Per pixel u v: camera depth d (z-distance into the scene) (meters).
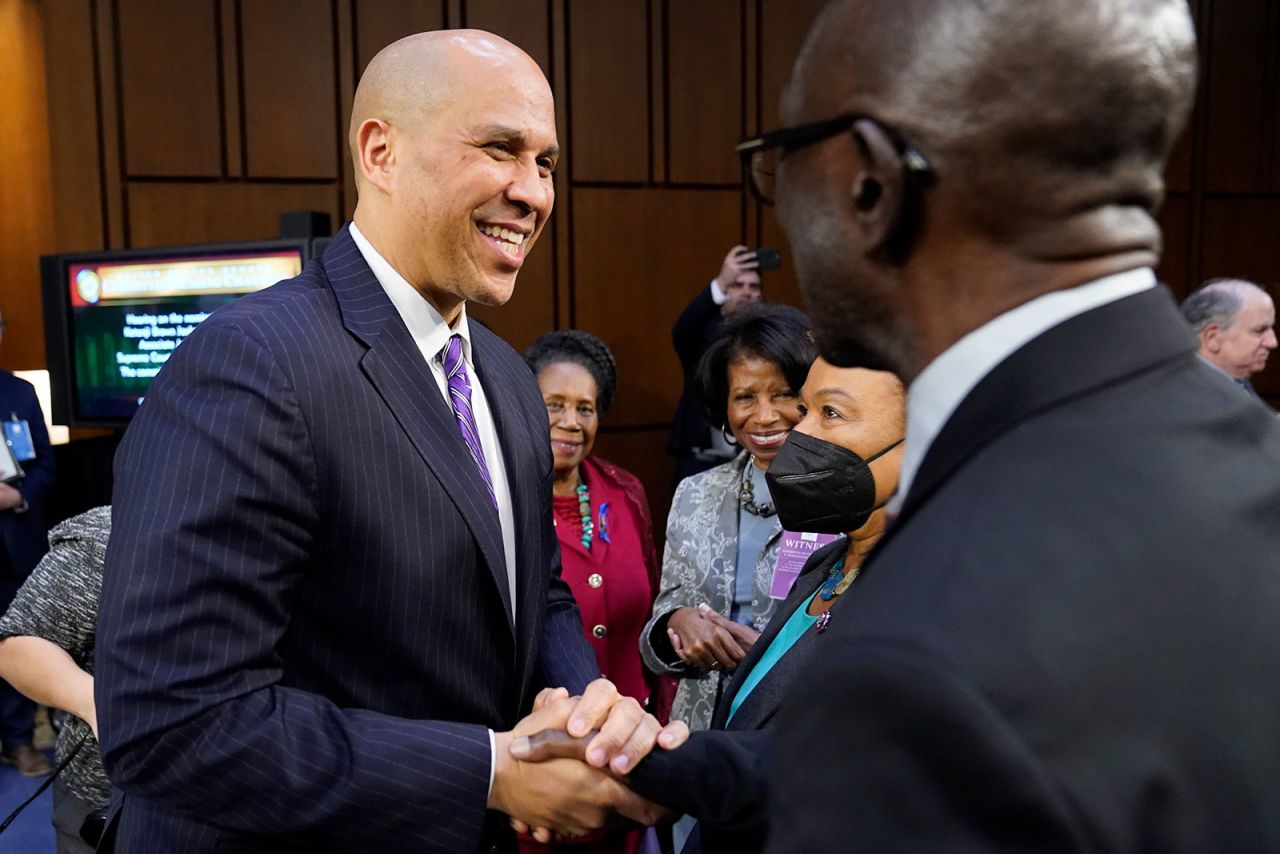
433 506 1.08
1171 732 0.43
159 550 0.94
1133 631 0.43
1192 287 5.11
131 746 0.94
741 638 1.50
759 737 0.91
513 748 0.99
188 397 1.00
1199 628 0.45
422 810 0.97
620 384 4.45
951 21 0.48
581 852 1.31
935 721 0.40
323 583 1.05
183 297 3.08
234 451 0.96
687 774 0.89
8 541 3.35
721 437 3.57
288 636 1.05
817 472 1.02
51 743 3.46
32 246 3.99
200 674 0.93
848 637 0.44
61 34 3.84
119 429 3.49
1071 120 0.47
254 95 4.00
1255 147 5.13
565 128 4.28
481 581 1.13
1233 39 5.04
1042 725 0.41
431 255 1.13
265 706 0.96
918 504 0.50
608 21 4.29
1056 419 0.49
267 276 2.95
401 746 0.98
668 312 4.49
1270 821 0.44
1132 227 0.50
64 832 1.56
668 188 4.46
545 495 1.35
